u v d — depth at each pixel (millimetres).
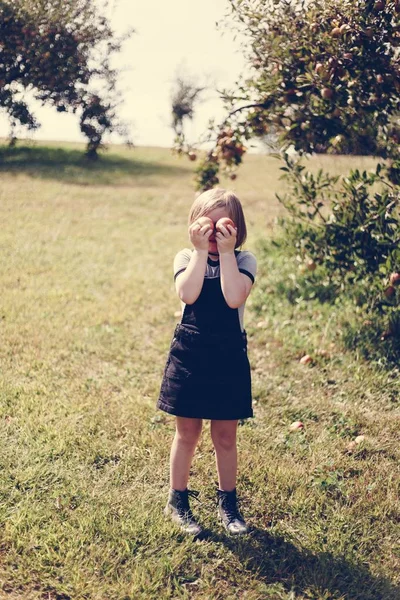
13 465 3861
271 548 3326
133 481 3814
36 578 2959
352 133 6016
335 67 5316
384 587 3070
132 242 11398
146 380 5430
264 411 4938
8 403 4730
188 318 3211
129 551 3154
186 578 3061
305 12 5559
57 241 10891
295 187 6262
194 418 3211
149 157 26750
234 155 6430
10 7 8766
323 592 3027
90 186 17859
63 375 5359
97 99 9477
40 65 9016
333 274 6242
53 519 3377
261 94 6066
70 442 4148
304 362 5852
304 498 3707
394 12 5242
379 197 5648
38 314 6922
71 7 9008
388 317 6000
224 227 3094
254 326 6852
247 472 3945
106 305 7465
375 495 3758
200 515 3516
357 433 4605
